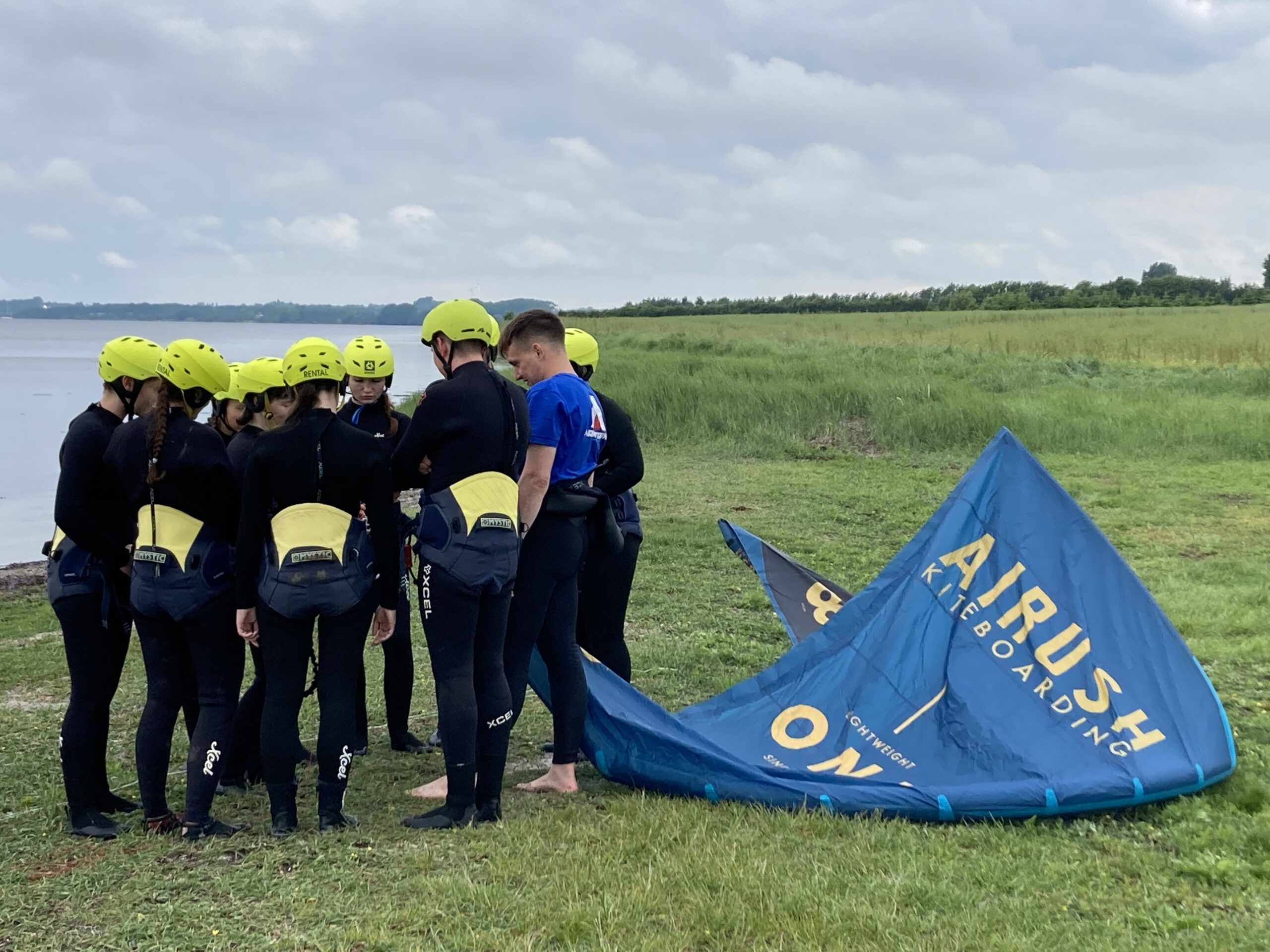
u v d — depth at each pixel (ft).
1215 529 35.01
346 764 13.56
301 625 13.20
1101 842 13.16
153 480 12.85
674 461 53.01
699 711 16.38
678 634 24.22
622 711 15.49
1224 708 17.79
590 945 10.46
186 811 13.30
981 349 100.89
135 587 13.17
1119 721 14.84
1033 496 17.35
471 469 13.30
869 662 16.14
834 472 49.06
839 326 163.02
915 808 13.78
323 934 10.74
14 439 68.64
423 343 14.03
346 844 13.01
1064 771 14.08
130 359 13.37
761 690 16.46
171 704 13.64
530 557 14.48
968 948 10.39
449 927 10.84
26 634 27.14
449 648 13.53
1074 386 69.87
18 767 16.49
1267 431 52.29
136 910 11.35
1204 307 210.79
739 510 39.68
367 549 13.35
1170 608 25.05
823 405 60.54
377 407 16.29
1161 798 14.11
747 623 25.08
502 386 13.65
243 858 12.69
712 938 10.59
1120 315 177.78
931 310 268.21
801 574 23.22
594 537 15.02
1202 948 10.50
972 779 14.24
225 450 13.51
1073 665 15.56
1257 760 15.66
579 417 14.40
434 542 13.30
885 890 11.62
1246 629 23.27
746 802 14.24
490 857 12.50
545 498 14.42
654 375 69.31
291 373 13.01
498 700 13.83
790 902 11.21
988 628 16.15
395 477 13.56
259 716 15.60
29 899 11.62
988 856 12.68
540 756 17.04
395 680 17.04
